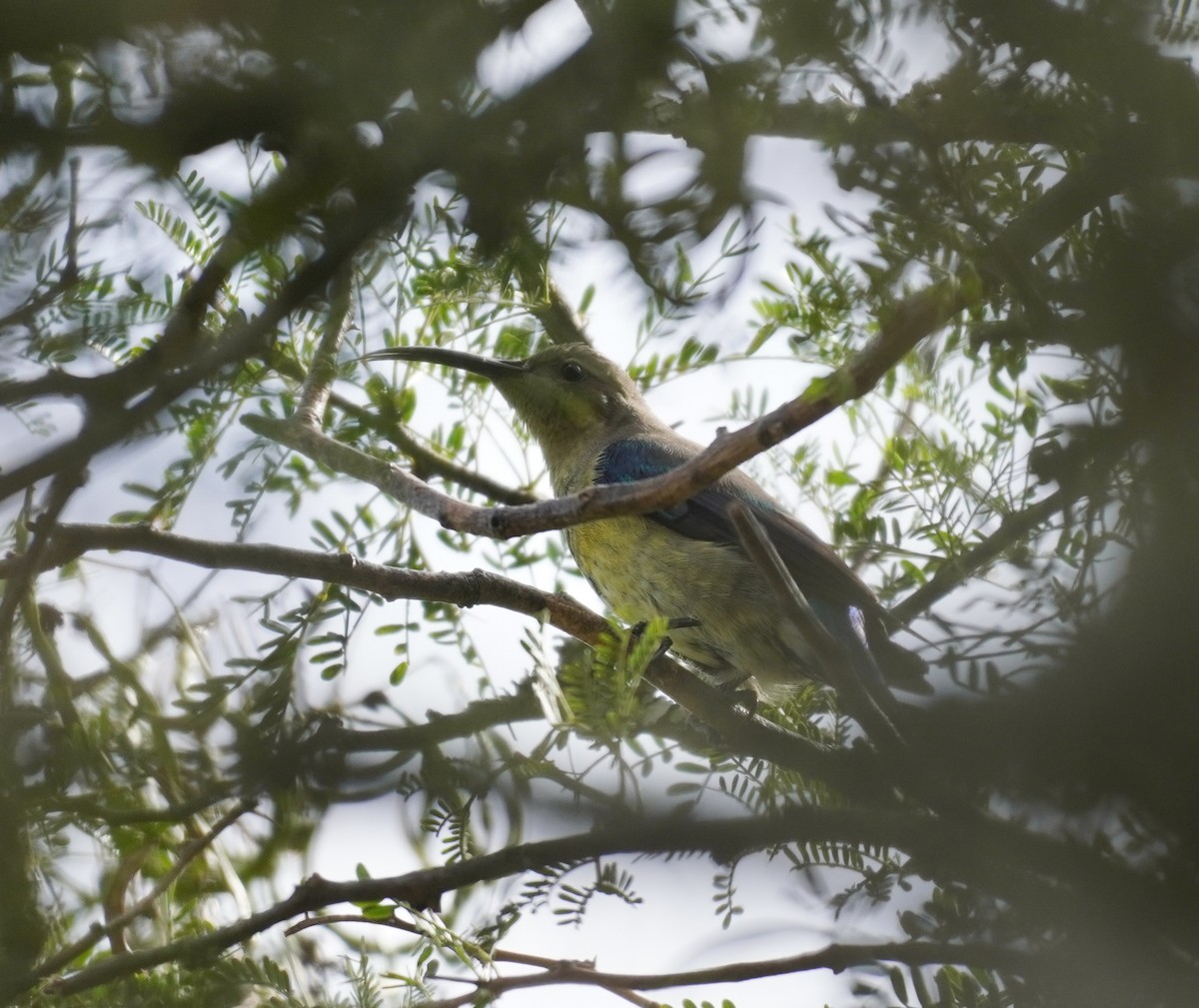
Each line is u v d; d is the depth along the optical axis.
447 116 5.22
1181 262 6.21
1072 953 6.78
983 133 6.04
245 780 7.21
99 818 6.80
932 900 7.45
